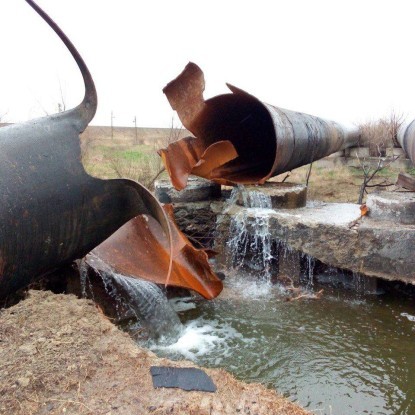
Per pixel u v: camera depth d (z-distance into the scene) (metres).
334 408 3.97
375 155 15.46
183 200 7.92
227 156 7.03
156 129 24.38
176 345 5.05
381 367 4.64
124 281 5.39
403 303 6.22
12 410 2.68
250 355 4.84
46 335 3.44
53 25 3.65
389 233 6.05
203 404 2.82
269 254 6.93
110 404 2.79
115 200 4.34
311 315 5.83
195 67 7.24
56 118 4.11
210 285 5.34
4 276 3.60
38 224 3.72
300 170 15.50
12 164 3.57
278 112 7.61
